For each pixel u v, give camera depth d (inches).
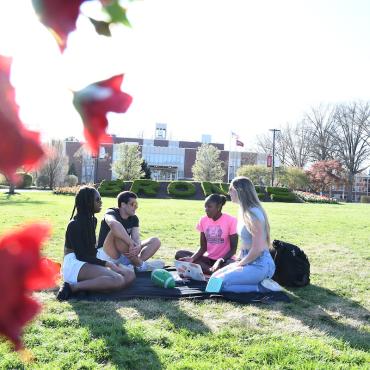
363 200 2476.6
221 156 3024.1
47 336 170.6
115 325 184.2
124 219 280.1
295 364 158.1
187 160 3230.8
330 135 2498.8
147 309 207.8
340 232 569.0
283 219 751.7
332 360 163.5
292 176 2114.9
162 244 416.5
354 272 316.2
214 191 1557.6
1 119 13.2
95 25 16.0
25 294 14.7
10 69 13.5
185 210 877.2
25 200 1019.9
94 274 224.5
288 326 195.6
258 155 2888.8
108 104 15.4
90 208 230.8
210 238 287.9
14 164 13.3
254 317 205.0
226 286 236.1
